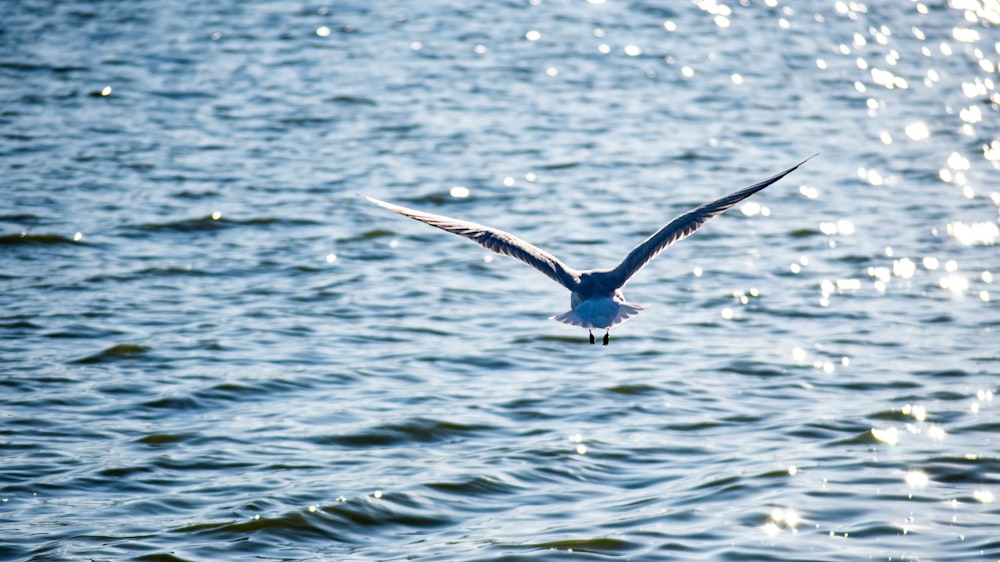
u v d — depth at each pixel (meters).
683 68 46.28
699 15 57.09
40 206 27.59
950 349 19.64
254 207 28.31
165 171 31.28
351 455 15.50
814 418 16.69
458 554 12.69
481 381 18.30
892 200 29.94
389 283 23.33
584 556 12.58
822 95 42.53
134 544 12.89
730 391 17.86
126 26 50.84
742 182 31.39
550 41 50.59
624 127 37.47
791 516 13.46
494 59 47.03
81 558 12.55
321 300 22.17
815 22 55.97
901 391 17.75
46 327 20.23
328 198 29.31
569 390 17.84
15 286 22.55
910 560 12.37
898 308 21.97
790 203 29.81
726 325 21.11
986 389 17.70
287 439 15.94
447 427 16.42
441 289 22.98
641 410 17.08
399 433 16.19
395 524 13.60
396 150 34.16
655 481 14.69
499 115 38.69
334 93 40.97
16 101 38.41
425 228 27.17
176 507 13.90
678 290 23.31
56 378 17.97
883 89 43.56
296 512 13.68
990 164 33.47
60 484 14.42
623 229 27.03
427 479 14.66
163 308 21.50
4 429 16.05
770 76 45.34
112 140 34.34
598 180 31.38
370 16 54.78
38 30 49.34
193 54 46.25
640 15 56.78
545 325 20.97
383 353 19.44
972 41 52.16
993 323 21.00
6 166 31.11
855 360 19.17
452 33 51.69
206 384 17.81
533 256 9.55
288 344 19.73
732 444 15.83
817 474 14.67
